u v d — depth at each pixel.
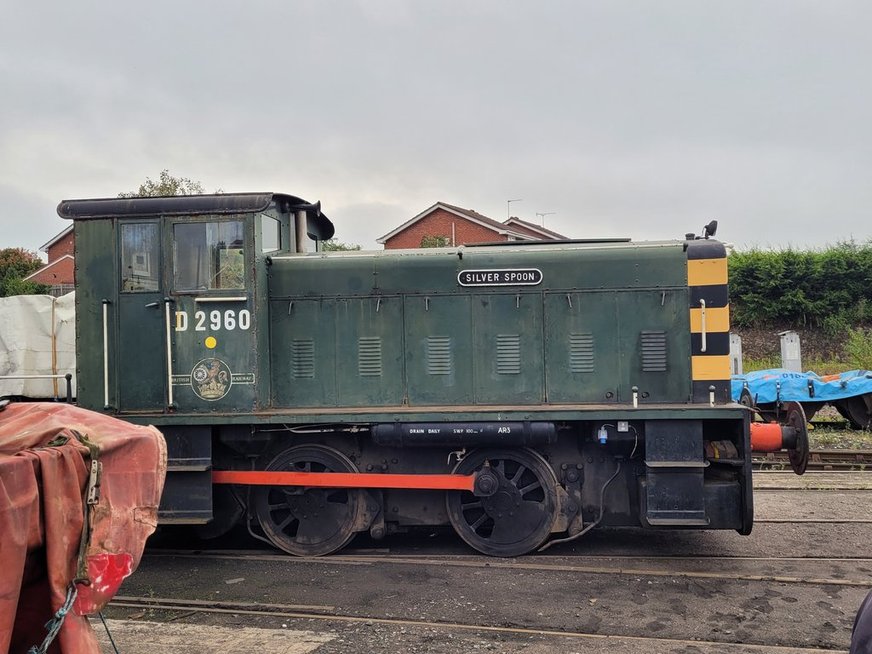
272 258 6.48
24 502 2.09
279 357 6.48
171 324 6.18
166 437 6.14
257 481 6.20
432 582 5.47
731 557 5.96
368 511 6.26
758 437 6.24
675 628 4.49
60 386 9.14
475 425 6.00
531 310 6.36
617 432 6.02
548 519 6.08
